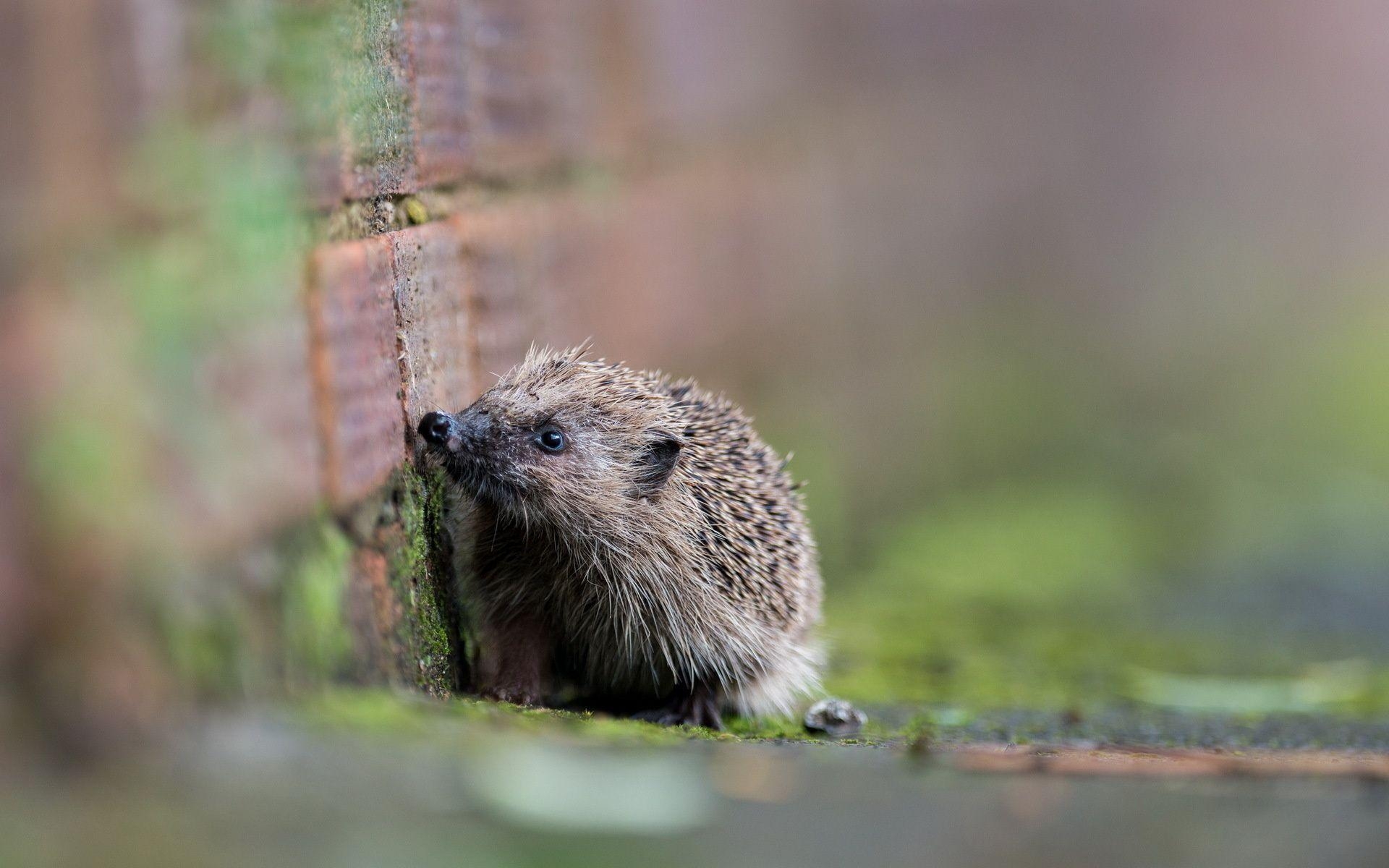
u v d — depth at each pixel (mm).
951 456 30578
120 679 5699
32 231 5629
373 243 8109
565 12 14430
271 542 6547
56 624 5570
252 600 6355
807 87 26203
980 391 32531
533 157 13062
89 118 5852
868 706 11680
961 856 6539
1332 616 20047
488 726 7094
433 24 9945
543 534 9961
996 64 34875
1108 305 37438
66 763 5562
